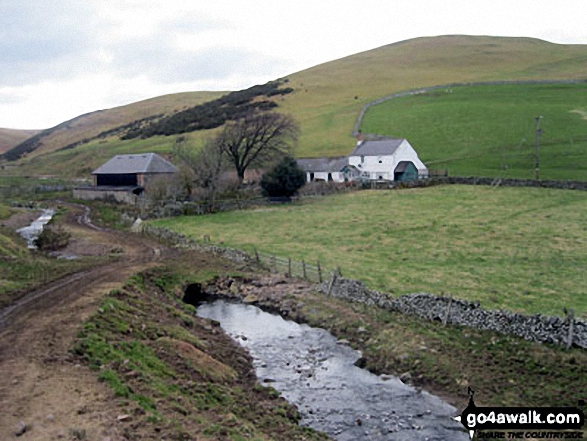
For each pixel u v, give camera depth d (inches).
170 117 6953.7
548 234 1808.6
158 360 836.6
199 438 598.9
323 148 4062.5
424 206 2406.5
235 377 886.4
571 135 3553.2
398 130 4195.4
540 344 928.9
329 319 1186.0
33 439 544.4
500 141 3627.0
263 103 6230.3
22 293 1211.2
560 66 6486.2
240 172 3425.2
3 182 4990.2
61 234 2066.9
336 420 763.4
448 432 728.3
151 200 3009.4
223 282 1524.4
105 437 556.4
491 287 1296.8
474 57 7775.6
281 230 2164.1
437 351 958.4
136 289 1272.1
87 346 802.8
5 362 745.0
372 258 1648.6
